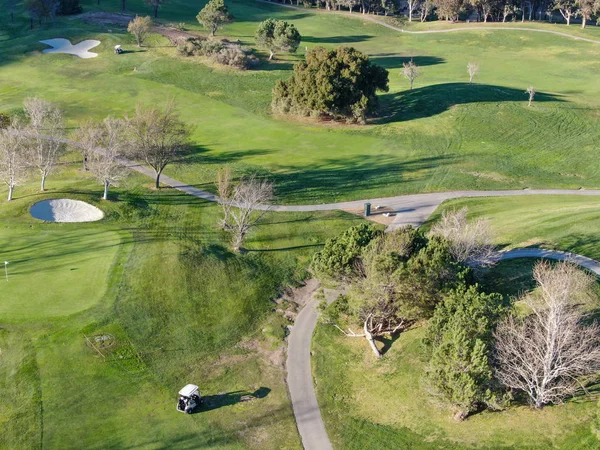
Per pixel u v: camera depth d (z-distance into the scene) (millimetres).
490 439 40031
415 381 46219
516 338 41938
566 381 42219
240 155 90250
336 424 43562
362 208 75125
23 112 104938
